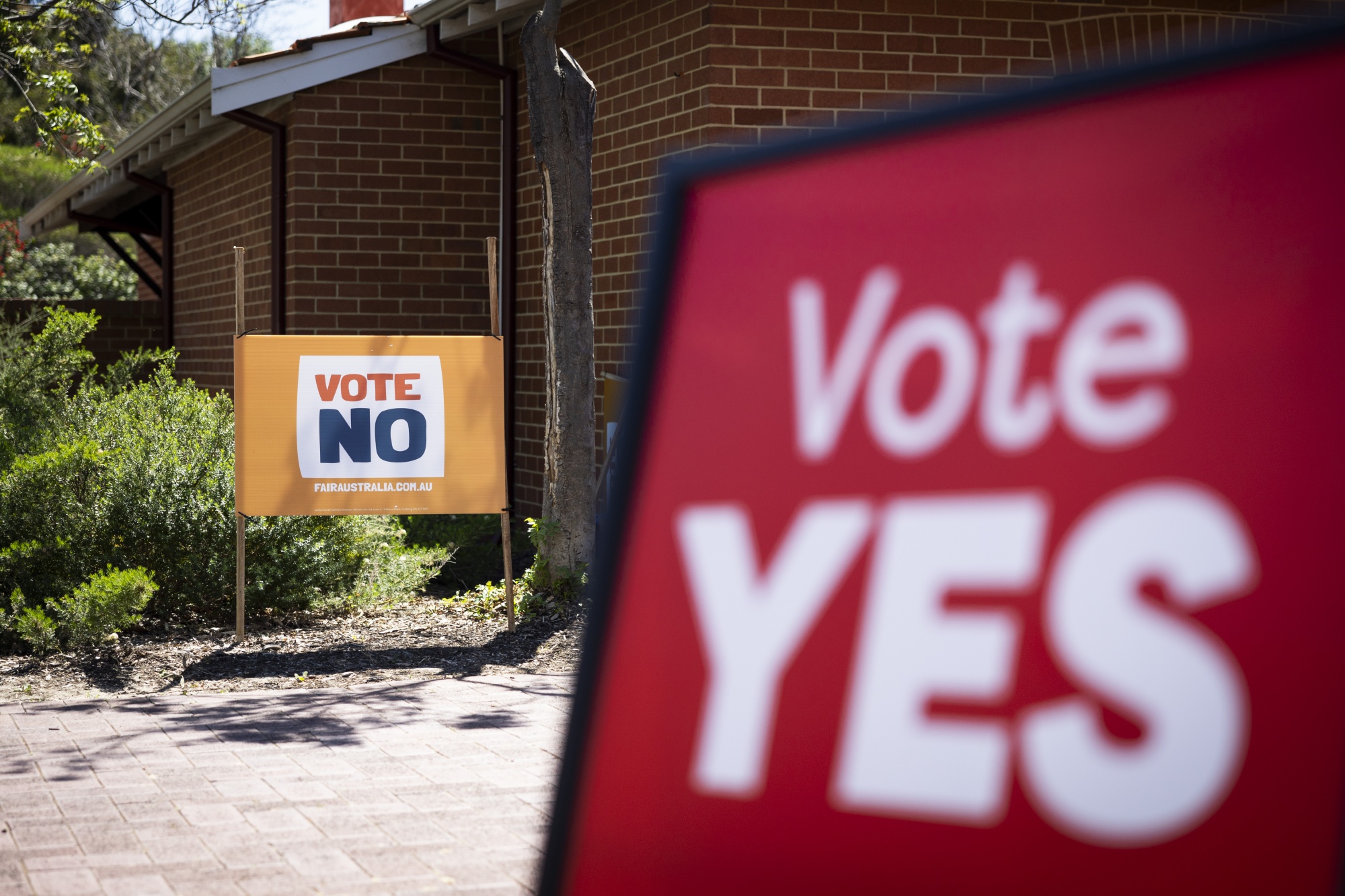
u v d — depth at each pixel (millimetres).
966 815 1486
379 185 12828
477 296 13117
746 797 1620
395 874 4270
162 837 4641
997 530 1500
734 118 9500
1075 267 1485
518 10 11648
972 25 9734
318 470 8031
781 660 1616
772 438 1654
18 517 8414
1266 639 1349
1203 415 1400
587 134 9102
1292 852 1321
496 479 8234
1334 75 1344
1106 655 1427
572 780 1731
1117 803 1408
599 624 1734
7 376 9539
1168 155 1436
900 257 1597
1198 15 10117
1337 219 1335
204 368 16734
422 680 7266
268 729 6176
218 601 8914
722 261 1719
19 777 5387
